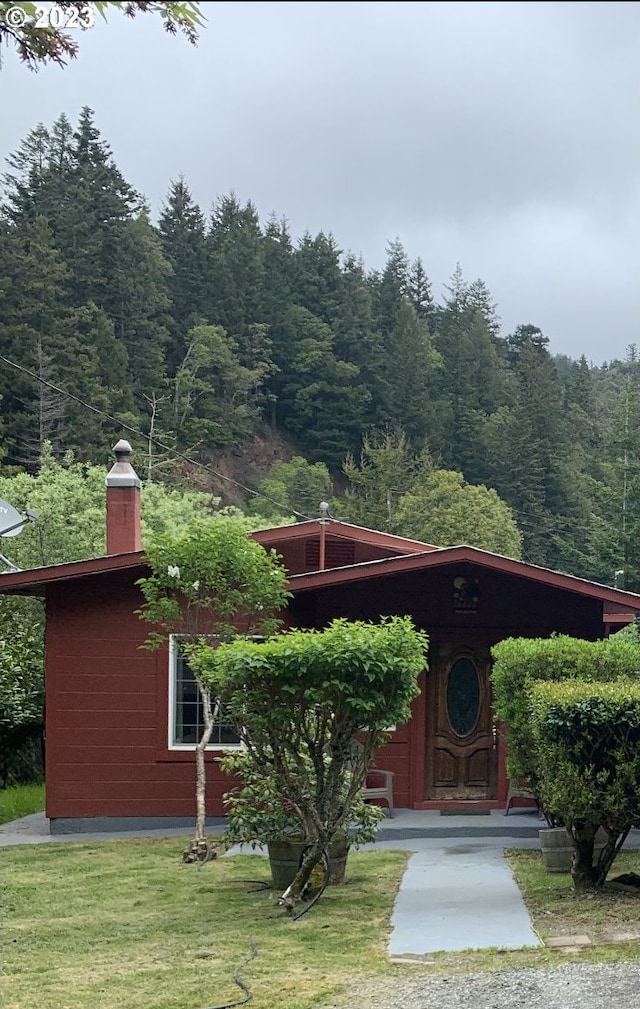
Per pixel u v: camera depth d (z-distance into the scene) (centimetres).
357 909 703
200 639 971
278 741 734
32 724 1719
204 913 716
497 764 1215
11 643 1695
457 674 1226
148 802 1188
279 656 701
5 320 4619
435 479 4641
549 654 908
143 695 1198
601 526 3450
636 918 632
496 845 993
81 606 1201
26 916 725
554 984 504
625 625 1738
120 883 844
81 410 4478
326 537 1491
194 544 974
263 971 556
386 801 1185
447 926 643
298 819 773
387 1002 491
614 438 3647
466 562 1159
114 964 588
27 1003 512
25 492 2422
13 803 1462
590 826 718
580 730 698
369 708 700
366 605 1221
